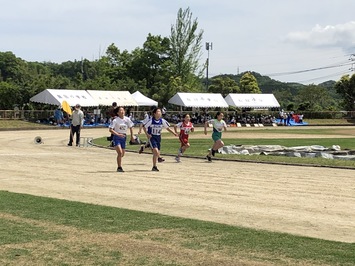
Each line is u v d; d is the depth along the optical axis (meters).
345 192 13.84
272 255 7.75
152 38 92.44
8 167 18.72
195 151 26.33
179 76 90.38
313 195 13.32
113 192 13.44
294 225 9.92
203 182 15.43
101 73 95.00
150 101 67.56
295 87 159.88
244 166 20.16
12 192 13.01
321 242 8.50
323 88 119.94
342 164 20.56
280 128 64.00
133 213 10.59
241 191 13.84
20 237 8.59
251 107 75.44
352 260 7.52
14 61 99.31
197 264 7.31
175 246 8.20
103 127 58.72
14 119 57.09
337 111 85.06
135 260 7.46
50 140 34.66
